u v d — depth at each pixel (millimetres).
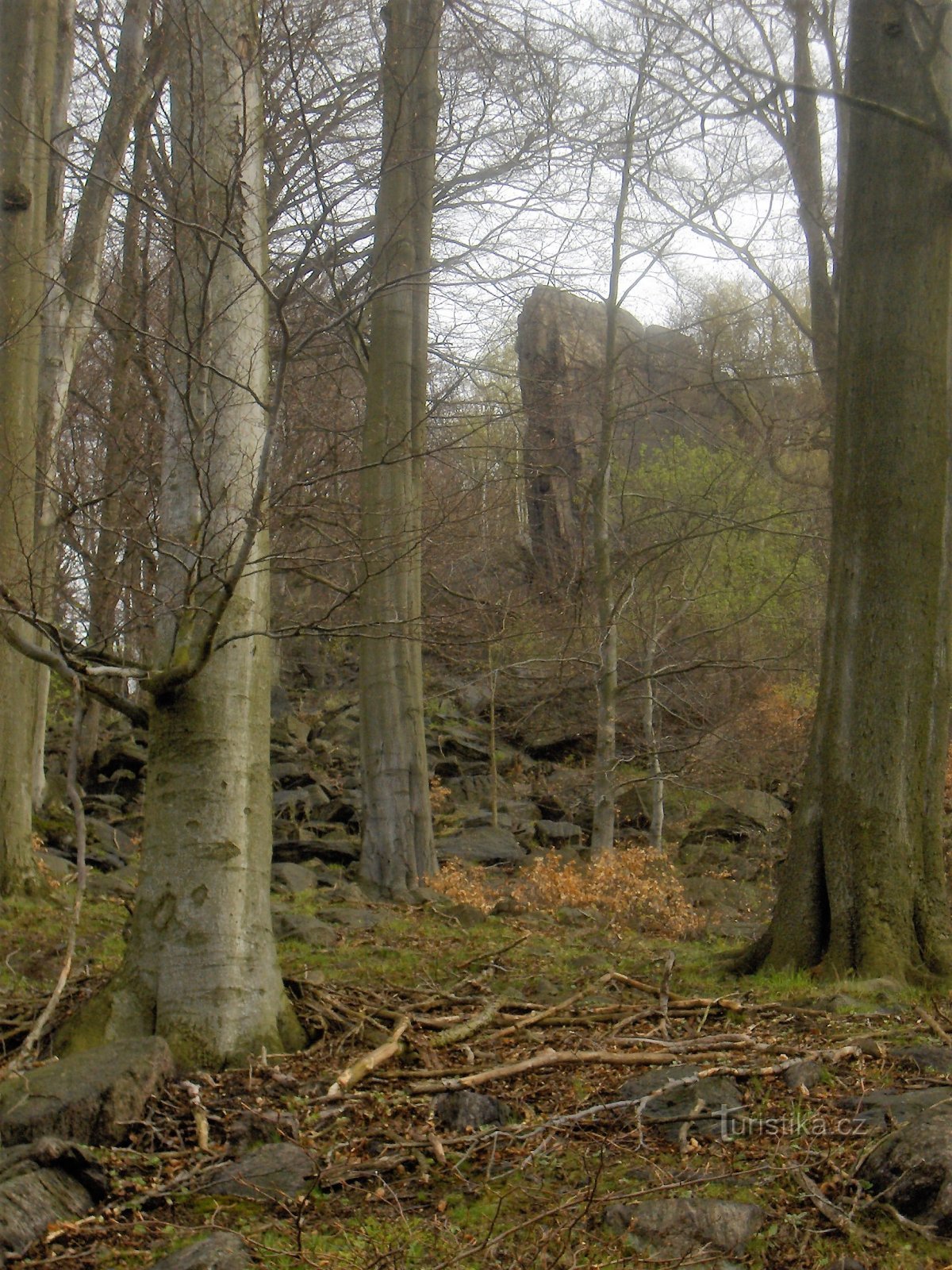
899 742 7406
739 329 18141
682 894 12609
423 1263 3643
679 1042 5633
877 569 7504
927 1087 4953
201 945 5395
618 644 18141
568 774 20281
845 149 11672
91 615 6707
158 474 7305
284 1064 5355
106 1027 5305
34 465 7398
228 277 5621
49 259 10055
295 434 9859
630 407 15438
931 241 7473
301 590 15352
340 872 14055
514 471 14734
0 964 7465
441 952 8836
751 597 17609
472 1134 4598
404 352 12867
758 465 17391
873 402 7539
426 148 13391
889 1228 3715
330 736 21078
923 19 6938
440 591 14344
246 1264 3574
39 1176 4023
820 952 7527
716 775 18000
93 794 17375
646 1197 3967
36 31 9586
